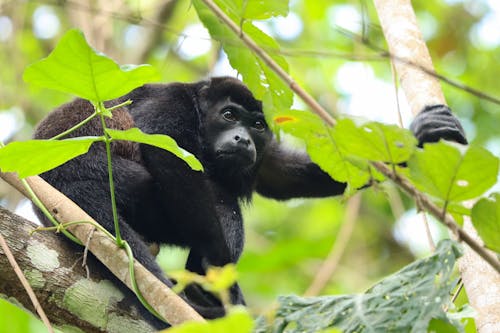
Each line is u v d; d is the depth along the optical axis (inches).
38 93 679.1
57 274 281.4
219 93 479.8
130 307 287.9
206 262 422.6
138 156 420.5
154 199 412.8
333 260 511.2
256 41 264.2
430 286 203.9
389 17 322.0
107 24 586.2
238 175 472.4
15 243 278.1
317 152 215.9
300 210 721.6
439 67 734.5
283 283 618.5
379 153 193.2
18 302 279.0
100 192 377.4
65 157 237.3
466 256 247.6
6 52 653.9
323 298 218.4
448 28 747.4
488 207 197.0
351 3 683.4
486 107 713.6
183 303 228.2
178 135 448.1
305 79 687.7
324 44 696.4
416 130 307.1
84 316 282.2
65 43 202.2
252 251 586.9
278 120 209.0
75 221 257.1
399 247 685.3
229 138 458.6
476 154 182.2
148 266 339.9
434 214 191.5
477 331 236.4
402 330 199.8
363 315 207.6
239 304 395.9
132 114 450.6
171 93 470.0
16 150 227.1
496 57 741.9
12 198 553.6
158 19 629.9
